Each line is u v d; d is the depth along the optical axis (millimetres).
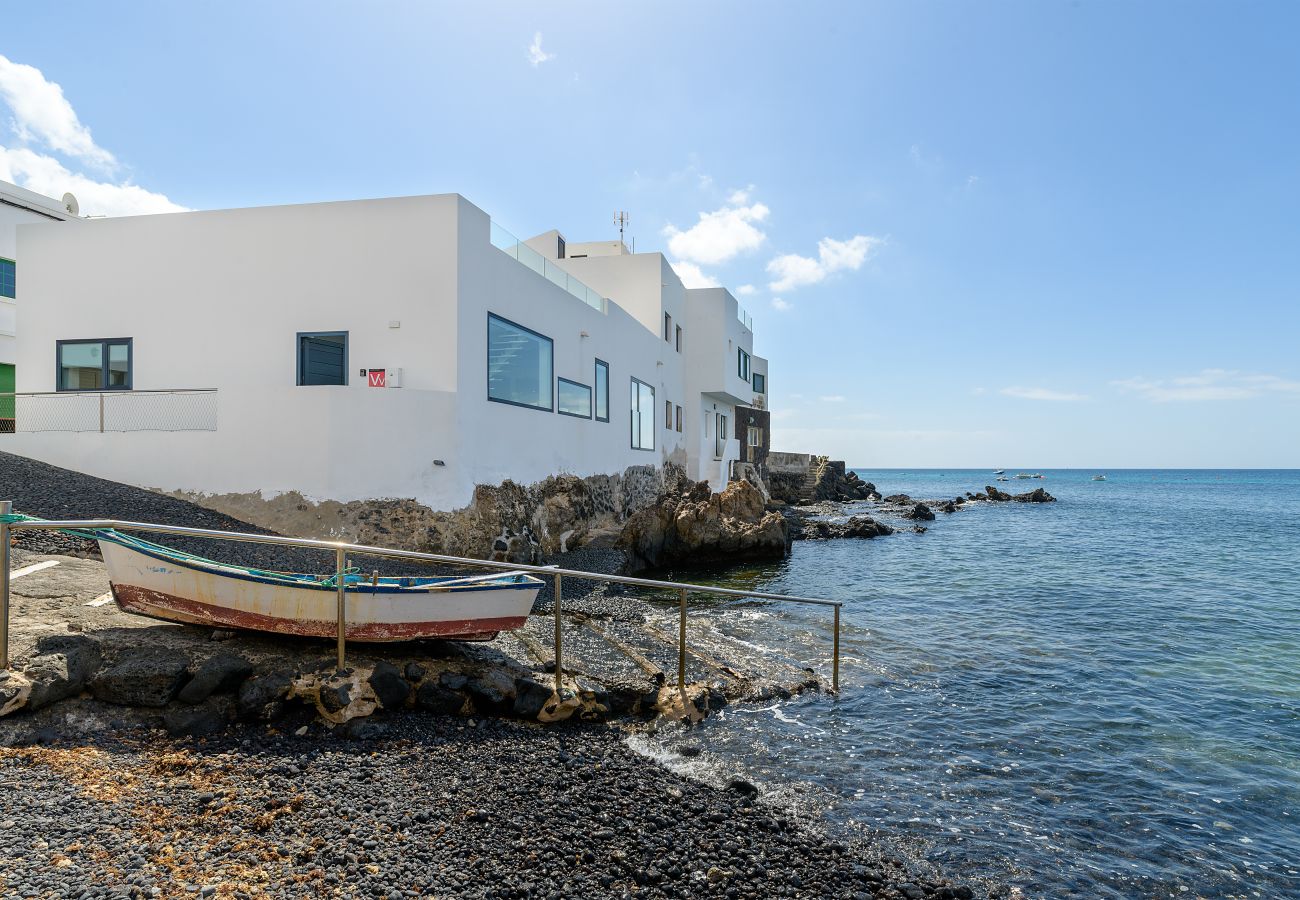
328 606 7648
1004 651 13055
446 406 14117
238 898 4207
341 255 14859
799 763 7750
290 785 5832
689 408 35156
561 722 8156
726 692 9602
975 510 57750
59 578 8992
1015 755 8250
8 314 20266
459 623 8164
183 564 7582
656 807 6293
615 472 24125
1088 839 6426
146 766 5824
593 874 5105
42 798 5066
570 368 20375
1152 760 8219
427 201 14602
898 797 7066
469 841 5359
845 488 68750
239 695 6926
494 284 16000
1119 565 25812
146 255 15469
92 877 4199
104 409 14891
